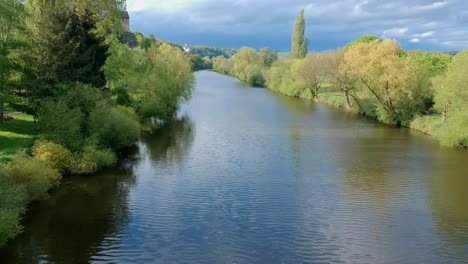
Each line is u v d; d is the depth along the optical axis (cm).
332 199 3350
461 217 3025
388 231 2798
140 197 3309
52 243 2533
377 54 6600
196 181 3734
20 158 3136
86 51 4503
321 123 6800
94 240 2591
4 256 2373
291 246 2578
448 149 4988
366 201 3312
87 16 4759
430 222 2942
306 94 10475
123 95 5544
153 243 2580
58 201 3173
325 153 4788
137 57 6581
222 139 5469
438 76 6112
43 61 4144
